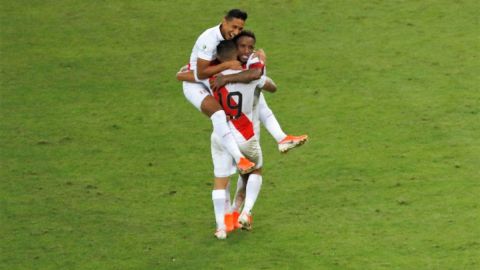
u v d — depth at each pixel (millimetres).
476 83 55062
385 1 64688
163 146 50250
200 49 39625
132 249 40594
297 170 47250
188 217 43344
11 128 52344
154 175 47312
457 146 48719
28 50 60812
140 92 55969
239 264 39031
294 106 53688
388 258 39156
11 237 41750
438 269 38188
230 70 39688
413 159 47688
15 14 64875
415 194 44344
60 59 59750
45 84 57094
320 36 60969
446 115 51875
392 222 42031
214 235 41531
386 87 55156
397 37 60406
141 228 42406
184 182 46562
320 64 57969
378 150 48750
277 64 58062
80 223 42938
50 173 47656
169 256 39938
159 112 53812
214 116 40000
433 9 63438
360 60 58188
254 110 40875
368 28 61500
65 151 49875
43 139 51156
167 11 64688
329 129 51156
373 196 44375
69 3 66125
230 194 45344
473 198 43719
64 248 40812
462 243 40094
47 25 63531
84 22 63750
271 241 40844
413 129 50688
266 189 45562
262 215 43219
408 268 38375
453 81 55375
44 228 42531
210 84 40281
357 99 54094
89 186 46312
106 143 50688
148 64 59000
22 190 46000
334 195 44688
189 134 51438
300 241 40750
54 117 53500
